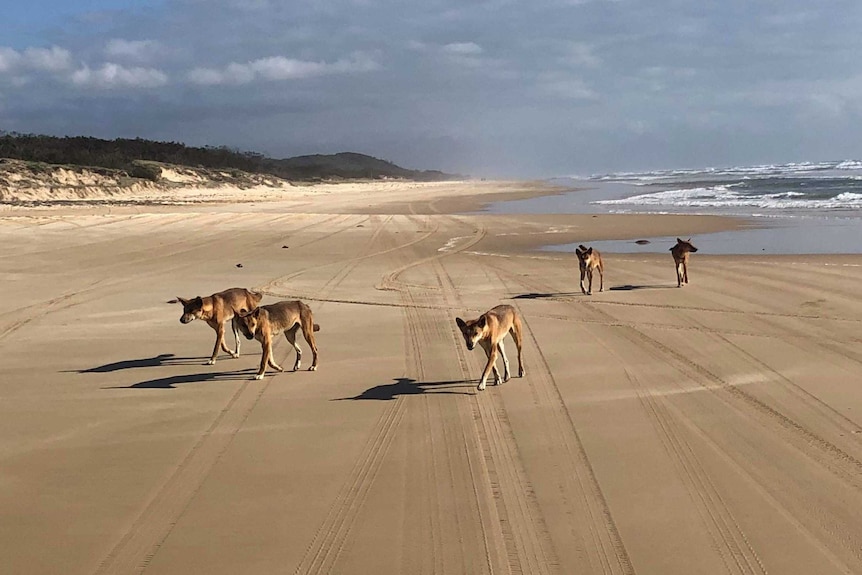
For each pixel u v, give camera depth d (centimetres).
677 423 772
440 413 822
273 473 666
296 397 889
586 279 1736
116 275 1834
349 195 7212
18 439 754
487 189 8956
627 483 632
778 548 522
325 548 532
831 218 3091
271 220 3444
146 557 521
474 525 564
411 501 607
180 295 1557
